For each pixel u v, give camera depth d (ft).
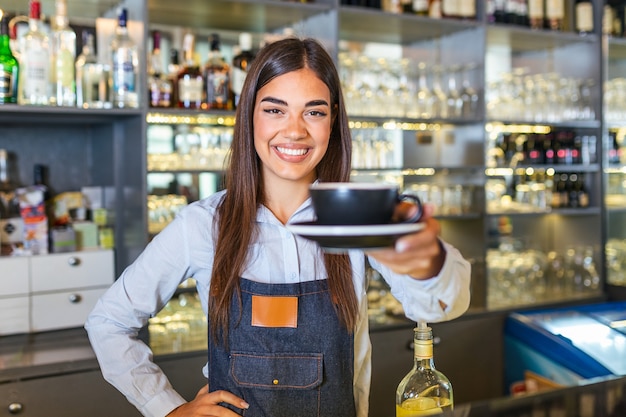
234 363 4.68
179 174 10.34
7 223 9.41
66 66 9.05
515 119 11.98
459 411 3.20
